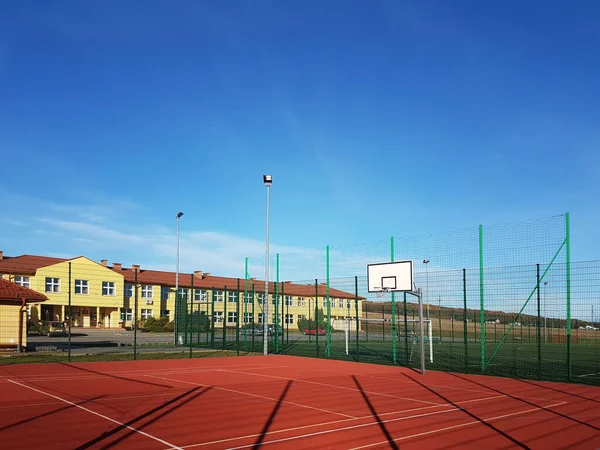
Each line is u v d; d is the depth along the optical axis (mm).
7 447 8555
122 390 15344
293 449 8680
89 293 55812
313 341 40781
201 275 73375
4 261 53000
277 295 31219
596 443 9227
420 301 21281
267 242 30422
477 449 8773
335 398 14234
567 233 17797
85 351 30688
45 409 12047
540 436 9719
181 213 44875
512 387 16719
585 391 15828
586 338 40000
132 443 8914
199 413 11773
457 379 18953
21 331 29469
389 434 9828
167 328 57344
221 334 51125
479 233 20688
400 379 18906
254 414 11727
